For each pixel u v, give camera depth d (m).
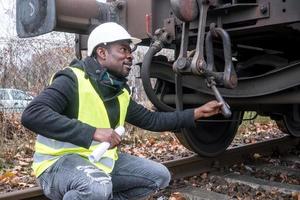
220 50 4.84
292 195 4.33
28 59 8.15
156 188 3.21
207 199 4.30
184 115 3.22
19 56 8.00
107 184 2.73
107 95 2.93
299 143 7.20
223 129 5.69
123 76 2.99
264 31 4.06
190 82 4.39
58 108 2.71
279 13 3.42
